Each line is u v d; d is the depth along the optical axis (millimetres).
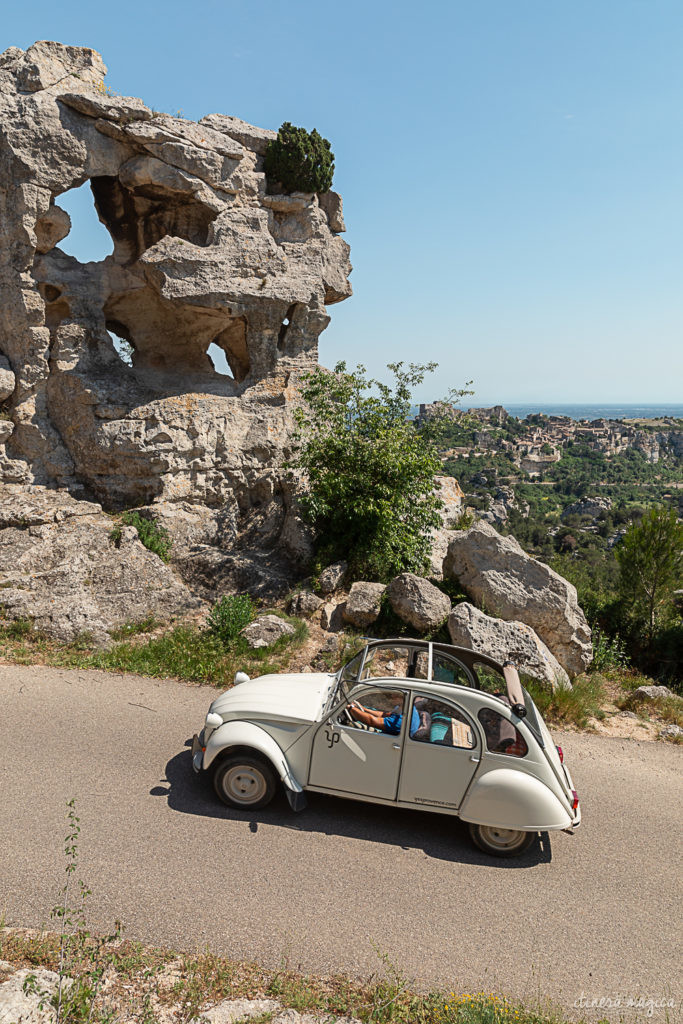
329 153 15750
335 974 4379
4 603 10289
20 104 12438
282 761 6008
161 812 6000
